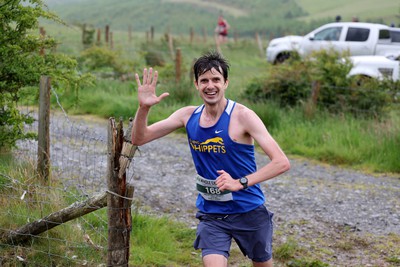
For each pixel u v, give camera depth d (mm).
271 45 24938
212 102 4754
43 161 7430
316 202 9156
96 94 15906
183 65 20547
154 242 6953
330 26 23094
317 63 15234
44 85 7387
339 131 12703
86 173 8258
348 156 11711
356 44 22438
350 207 8992
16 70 8023
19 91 8469
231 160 4820
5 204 6680
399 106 14242
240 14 92875
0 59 8094
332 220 8406
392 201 9375
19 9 8086
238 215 4961
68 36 29062
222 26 40500
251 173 4902
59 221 5789
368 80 15031
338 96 14305
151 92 4758
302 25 76938
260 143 4664
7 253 6121
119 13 90500
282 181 10258
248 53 37062
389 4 86562
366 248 7508
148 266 6500
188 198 8898
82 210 5617
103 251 6105
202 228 5016
